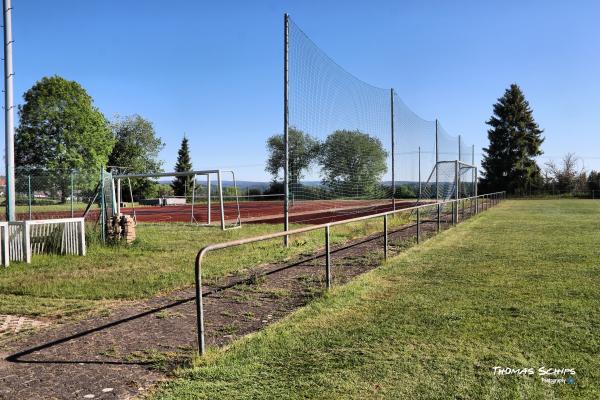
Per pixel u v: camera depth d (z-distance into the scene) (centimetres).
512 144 6062
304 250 1075
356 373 379
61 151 4234
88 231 1199
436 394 340
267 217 2205
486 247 1109
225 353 423
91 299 651
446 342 449
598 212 2522
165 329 508
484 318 525
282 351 429
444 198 2742
